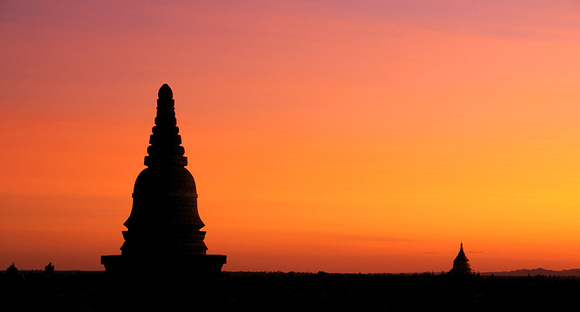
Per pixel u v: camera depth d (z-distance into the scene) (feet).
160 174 450.71
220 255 446.60
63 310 526.98
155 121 460.96
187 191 453.17
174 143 457.68
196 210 456.45
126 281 441.68
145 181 451.53
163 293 437.58
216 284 444.96
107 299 445.78
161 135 457.68
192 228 449.89
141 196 450.30
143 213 448.24
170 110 461.78
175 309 437.17
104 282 450.30
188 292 439.63
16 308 521.65
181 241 446.60
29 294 531.50
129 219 452.76
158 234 443.73
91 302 545.03
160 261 439.63
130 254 445.37
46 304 529.04
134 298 438.81
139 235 445.78
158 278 437.99
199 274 442.09
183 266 440.04
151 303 436.76
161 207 447.01
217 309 443.73
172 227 444.96
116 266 445.78
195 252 448.65
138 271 440.04
